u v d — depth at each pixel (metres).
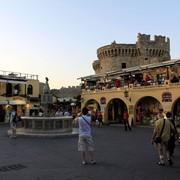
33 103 46.31
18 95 44.28
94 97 39.38
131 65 55.28
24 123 21.36
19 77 44.56
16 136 19.30
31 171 8.84
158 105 33.16
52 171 8.81
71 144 15.62
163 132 9.70
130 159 10.86
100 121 32.06
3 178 7.98
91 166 9.53
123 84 36.31
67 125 21.62
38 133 20.02
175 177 8.01
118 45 55.16
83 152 9.88
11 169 9.18
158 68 31.70
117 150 13.23
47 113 23.78
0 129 27.34
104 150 13.23
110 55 56.19
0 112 41.75
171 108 28.44
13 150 13.27
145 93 31.52
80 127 9.95
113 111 39.72
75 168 9.23
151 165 9.71
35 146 14.72
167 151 9.85
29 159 10.93
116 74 37.06
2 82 42.56
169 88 28.75
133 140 17.53
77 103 46.25
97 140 17.52
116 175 8.24
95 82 44.31
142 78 35.59
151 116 33.16
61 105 51.62
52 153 12.39
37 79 48.22
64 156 11.59
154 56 55.16
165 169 9.06
